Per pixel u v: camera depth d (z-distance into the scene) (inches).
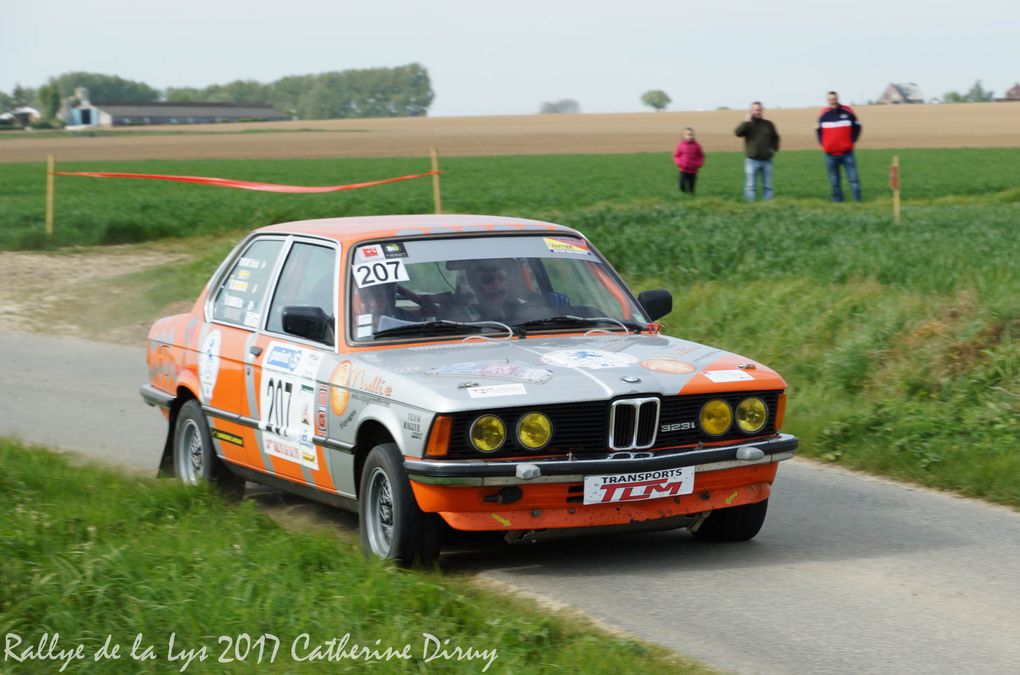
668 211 1608.0
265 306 500.1
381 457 409.4
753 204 1777.8
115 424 708.0
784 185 2679.6
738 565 431.2
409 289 456.4
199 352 532.7
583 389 400.5
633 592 398.0
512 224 498.6
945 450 579.8
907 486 557.9
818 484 562.6
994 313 734.5
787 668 328.2
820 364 767.1
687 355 441.4
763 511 452.8
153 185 3088.1
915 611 378.0
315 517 509.4
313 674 302.5
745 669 327.3
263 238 526.3
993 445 585.0
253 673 305.0
